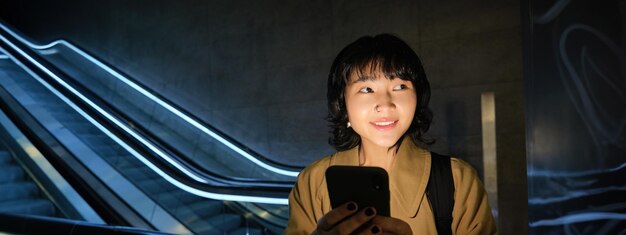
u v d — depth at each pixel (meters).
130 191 4.06
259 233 4.66
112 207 3.77
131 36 8.27
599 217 0.87
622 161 0.84
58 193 3.95
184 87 7.44
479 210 0.75
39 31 10.08
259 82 6.52
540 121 0.98
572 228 0.91
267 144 6.43
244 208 5.02
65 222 1.68
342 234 0.58
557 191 0.94
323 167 0.85
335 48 5.77
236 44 6.77
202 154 7.05
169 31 7.67
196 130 7.22
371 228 0.59
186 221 4.35
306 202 0.83
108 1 8.68
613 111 0.85
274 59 6.35
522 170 4.42
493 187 4.58
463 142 4.80
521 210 4.41
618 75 0.85
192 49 7.33
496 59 4.61
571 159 0.92
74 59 9.34
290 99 6.19
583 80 0.90
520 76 4.47
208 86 7.12
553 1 0.95
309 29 6.00
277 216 4.80
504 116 4.55
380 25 5.41
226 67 6.89
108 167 4.31
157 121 7.76
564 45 0.93
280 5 6.28
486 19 4.68
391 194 0.75
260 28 6.49
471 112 4.76
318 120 5.93
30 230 1.68
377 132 0.71
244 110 6.69
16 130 4.56
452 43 4.89
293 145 6.16
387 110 0.68
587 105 0.89
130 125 5.62
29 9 10.27
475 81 4.73
